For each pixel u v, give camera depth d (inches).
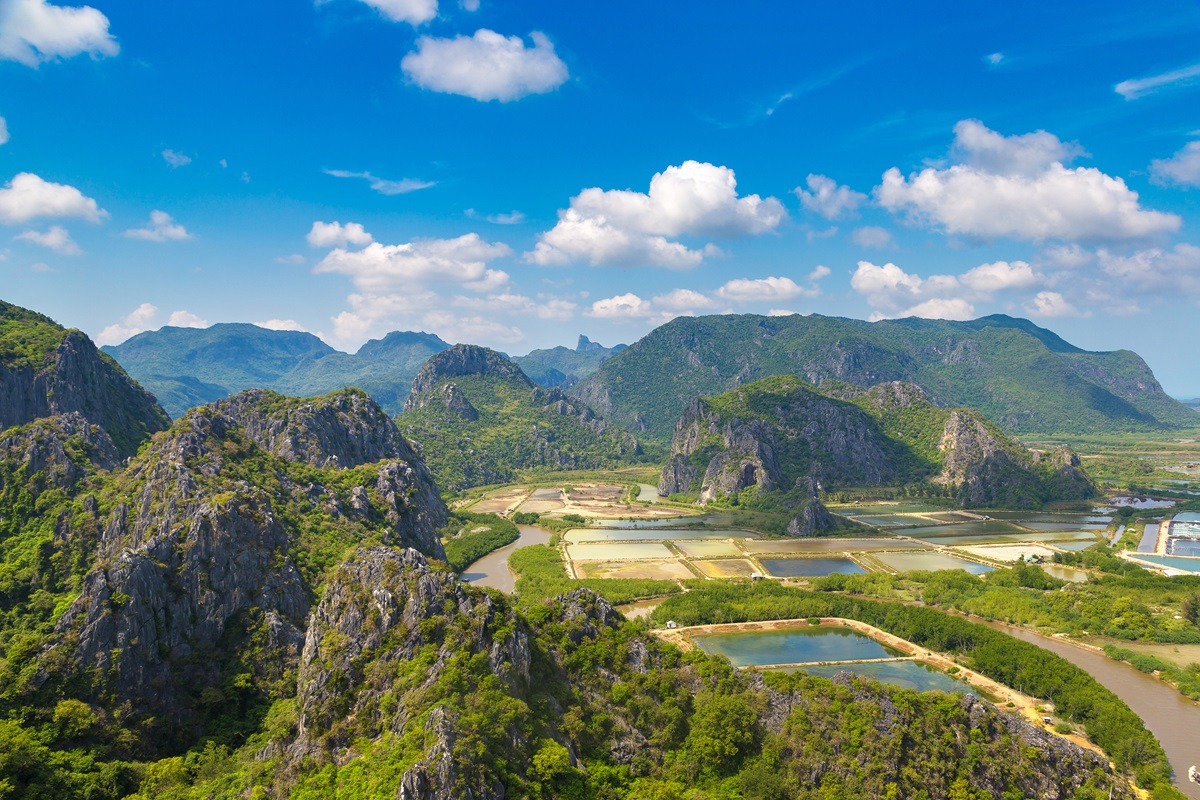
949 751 5689.0
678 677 6392.7
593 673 6323.8
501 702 5211.6
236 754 6127.0
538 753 5083.7
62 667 6186.0
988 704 6186.0
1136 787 6250.0
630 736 5856.3
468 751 4630.9
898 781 5516.7
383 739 5098.4
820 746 5748.0
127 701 6264.8
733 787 5546.3
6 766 5177.2
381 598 6146.7
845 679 6491.1
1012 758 5723.4
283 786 5172.2
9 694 5900.6
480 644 5757.9
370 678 5679.1
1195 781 6422.2
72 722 5851.4
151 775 5669.3
